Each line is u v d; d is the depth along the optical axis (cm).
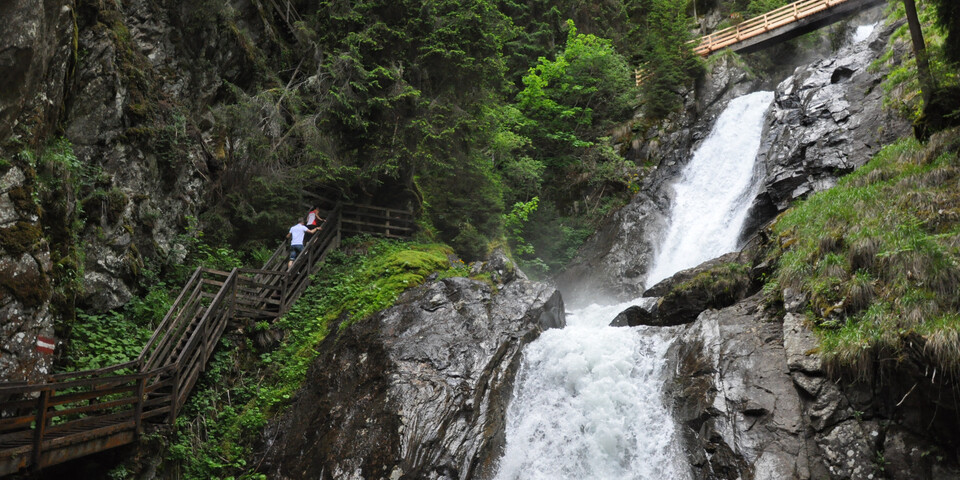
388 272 1566
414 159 1775
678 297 1497
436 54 1783
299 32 2012
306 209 1806
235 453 1214
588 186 2786
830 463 932
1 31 930
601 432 1156
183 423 1179
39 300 958
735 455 991
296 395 1318
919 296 977
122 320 1261
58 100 1117
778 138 2211
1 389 730
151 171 1470
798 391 1024
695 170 2545
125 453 1002
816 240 1239
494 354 1316
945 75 1366
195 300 1305
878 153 1567
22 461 763
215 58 1762
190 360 1263
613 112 3048
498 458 1176
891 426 927
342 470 1134
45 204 1064
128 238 1328
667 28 3027
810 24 2945
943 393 873
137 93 1477
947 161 1252
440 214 1942
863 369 964
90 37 1373
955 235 1045
